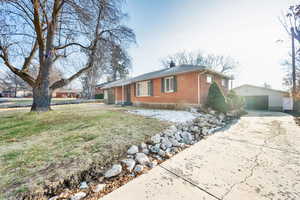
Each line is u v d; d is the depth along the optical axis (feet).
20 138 11.76
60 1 23.79
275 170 7.81
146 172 7.94
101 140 11.10
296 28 22.81
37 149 9.50
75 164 7.73
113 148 9.87
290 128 17.88
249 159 9.21
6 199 5.40
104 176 7.47
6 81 96.84
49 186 6.17
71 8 22.93
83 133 12.78
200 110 27.37
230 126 19.34
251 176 7.27
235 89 55.98
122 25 29.04
